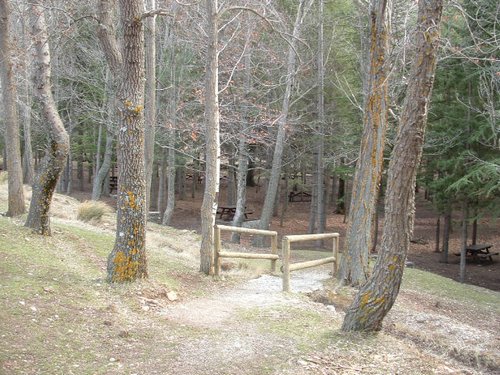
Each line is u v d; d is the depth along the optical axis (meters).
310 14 20.08
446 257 21.22
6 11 11.05
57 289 6.83
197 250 13.82
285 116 18.23
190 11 18.64
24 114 21.47
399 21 12.96
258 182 38.94
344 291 9.70
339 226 27.98
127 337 5.83
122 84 7.48
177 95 19.28
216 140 9.93
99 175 24.88
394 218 5.91
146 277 7.90
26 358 4.88
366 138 10.24
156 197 32.62
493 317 10.67
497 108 15.35
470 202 17.83
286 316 7.21
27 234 9.38
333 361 5.56
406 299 10.67
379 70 9.88
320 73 19.94
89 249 9.81
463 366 6.88
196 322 6.74
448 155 17.66
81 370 4.86
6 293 6.27
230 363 5.38
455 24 13.62
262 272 11.23
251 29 16.38
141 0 7.32
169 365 5.23
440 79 16.48
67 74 20.58
